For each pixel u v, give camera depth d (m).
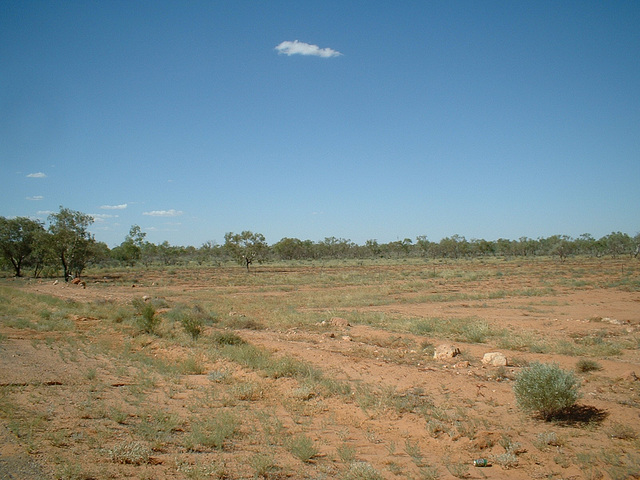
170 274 73.31
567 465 6.32
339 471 6.18
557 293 34.84
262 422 8.23
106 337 17.58
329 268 91.50
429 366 12.77
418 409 8.95
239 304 31.14
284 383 11.12
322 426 8.16
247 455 6.66
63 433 7.20
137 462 6.23
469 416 8.49
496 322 20.95
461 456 6.77
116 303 29.41
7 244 64.25
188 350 15.17
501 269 71.31
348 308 28.95
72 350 14.53
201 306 27.09
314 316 24.00
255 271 80.19
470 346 15.62
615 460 6.36
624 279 44.03
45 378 10.84
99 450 6.56
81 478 5.57
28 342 15.64
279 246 145.12
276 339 17.48
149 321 18.97
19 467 5.80
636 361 12.92
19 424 7.50
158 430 7.64
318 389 10.52
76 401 9.16
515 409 8.91
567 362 12.81
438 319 21.58
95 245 60.03
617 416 8.24
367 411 8.92
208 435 7.35
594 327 18.92
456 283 47.59
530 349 14.91
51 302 28.05
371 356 14.27
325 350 15.16
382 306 29.83
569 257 118.56
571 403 8.27
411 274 62.25
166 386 10.77
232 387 10.48
